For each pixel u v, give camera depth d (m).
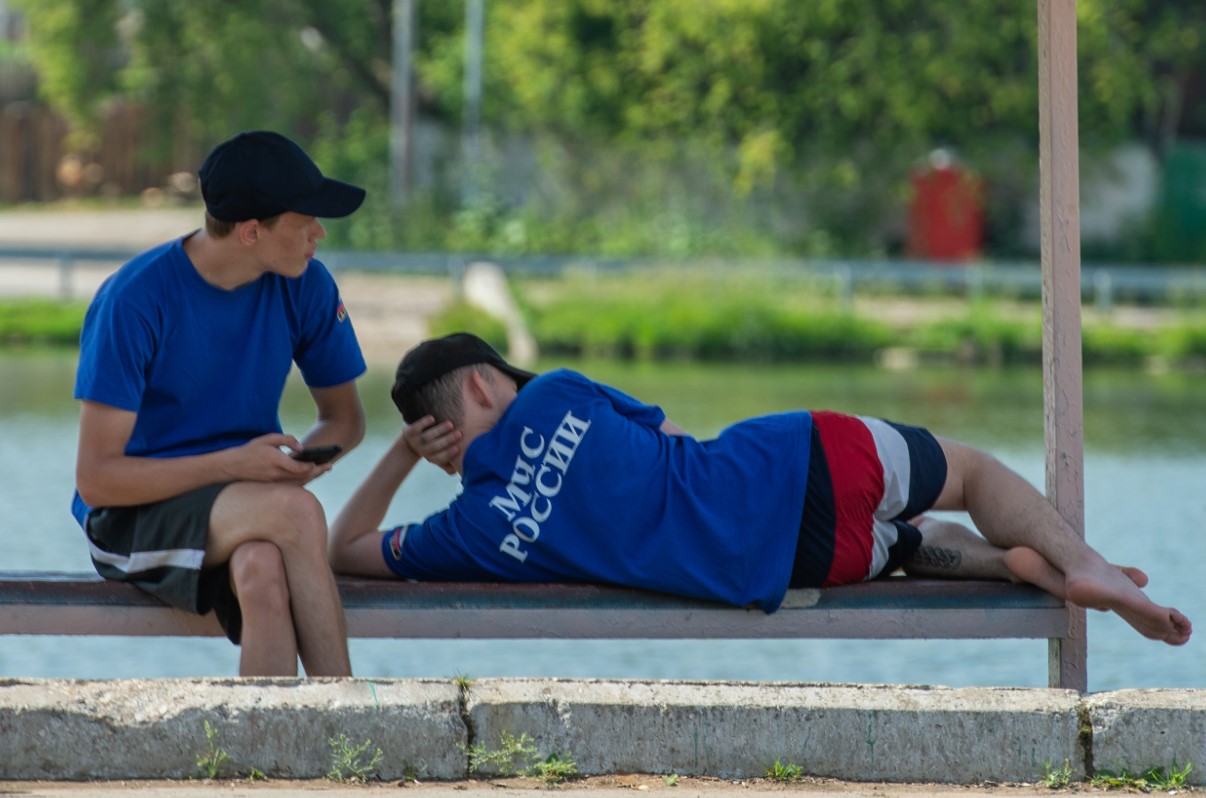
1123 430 53.56
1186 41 116.06
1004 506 16.42
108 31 131.38
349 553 16.48
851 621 16.09
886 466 16.20
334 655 14.78
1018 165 113.31
